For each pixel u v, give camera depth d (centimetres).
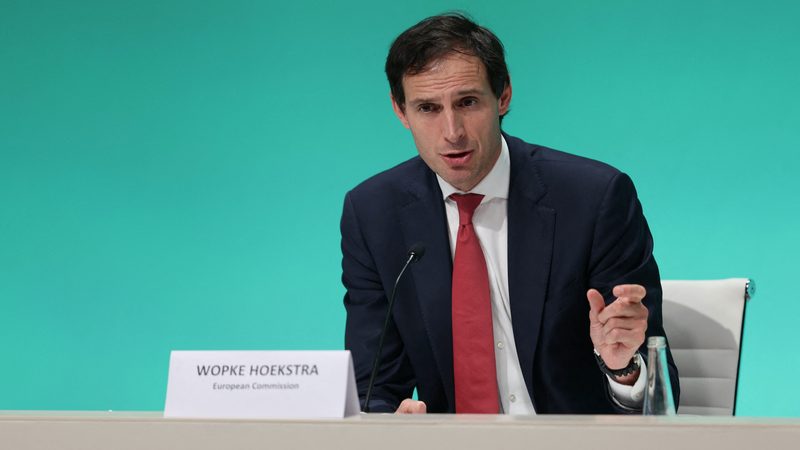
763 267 1075
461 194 690
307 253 1210
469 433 373
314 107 1213
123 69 1267
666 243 1100
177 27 1254
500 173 689
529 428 371
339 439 385
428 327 680
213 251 1235
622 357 537
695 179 1094
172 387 437
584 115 1123
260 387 427
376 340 702
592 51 1124
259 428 393
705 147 1092
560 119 1130
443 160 638
